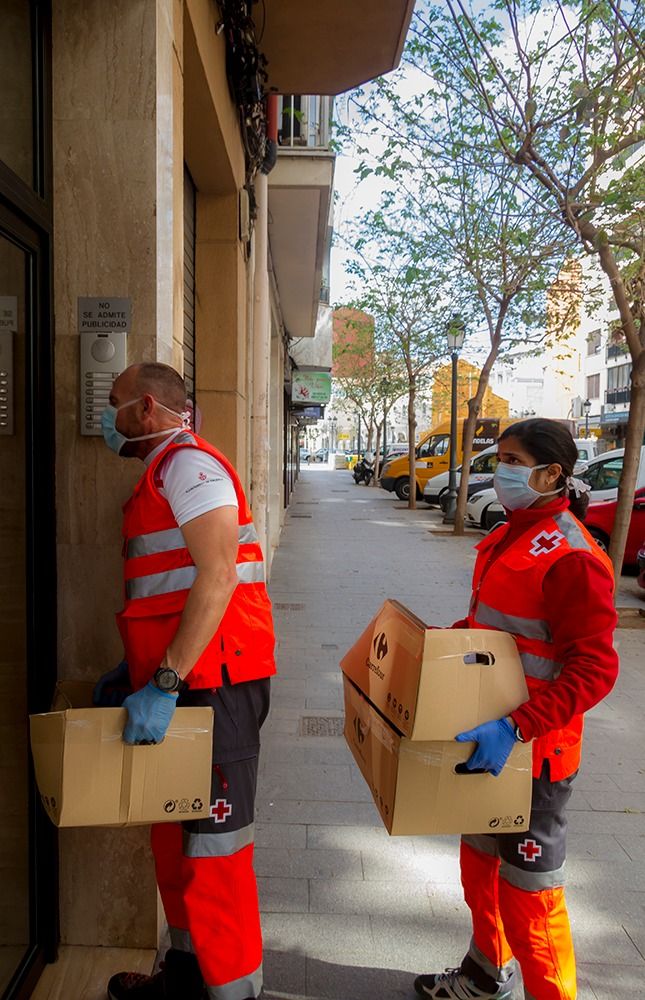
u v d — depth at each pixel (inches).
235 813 83.7
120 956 105.0
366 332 948.6
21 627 97.4
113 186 98.8
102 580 101.9
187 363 207.0
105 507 101.0
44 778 77.4
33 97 96.2
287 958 106.5
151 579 81.8
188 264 208.1
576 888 125.2
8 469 94.2
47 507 99.3
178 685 75.6
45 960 102.9
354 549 516.4
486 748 74.3
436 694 74.0
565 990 83.0
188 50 136.7
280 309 597.9
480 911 94.4
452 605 342.6
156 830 92.7
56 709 84.1
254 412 295.7
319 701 212.7
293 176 304.5
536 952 83.1
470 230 492.1
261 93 218.5
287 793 157.5
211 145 183.5
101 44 97.4
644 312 290.4
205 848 82.5
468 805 76.9
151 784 77.2
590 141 273.3
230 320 222.2
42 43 96.2
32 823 99.9
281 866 129.7
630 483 301.1
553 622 78.9
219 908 83.0
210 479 78.9
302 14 199.0
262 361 291.0
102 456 100.7
